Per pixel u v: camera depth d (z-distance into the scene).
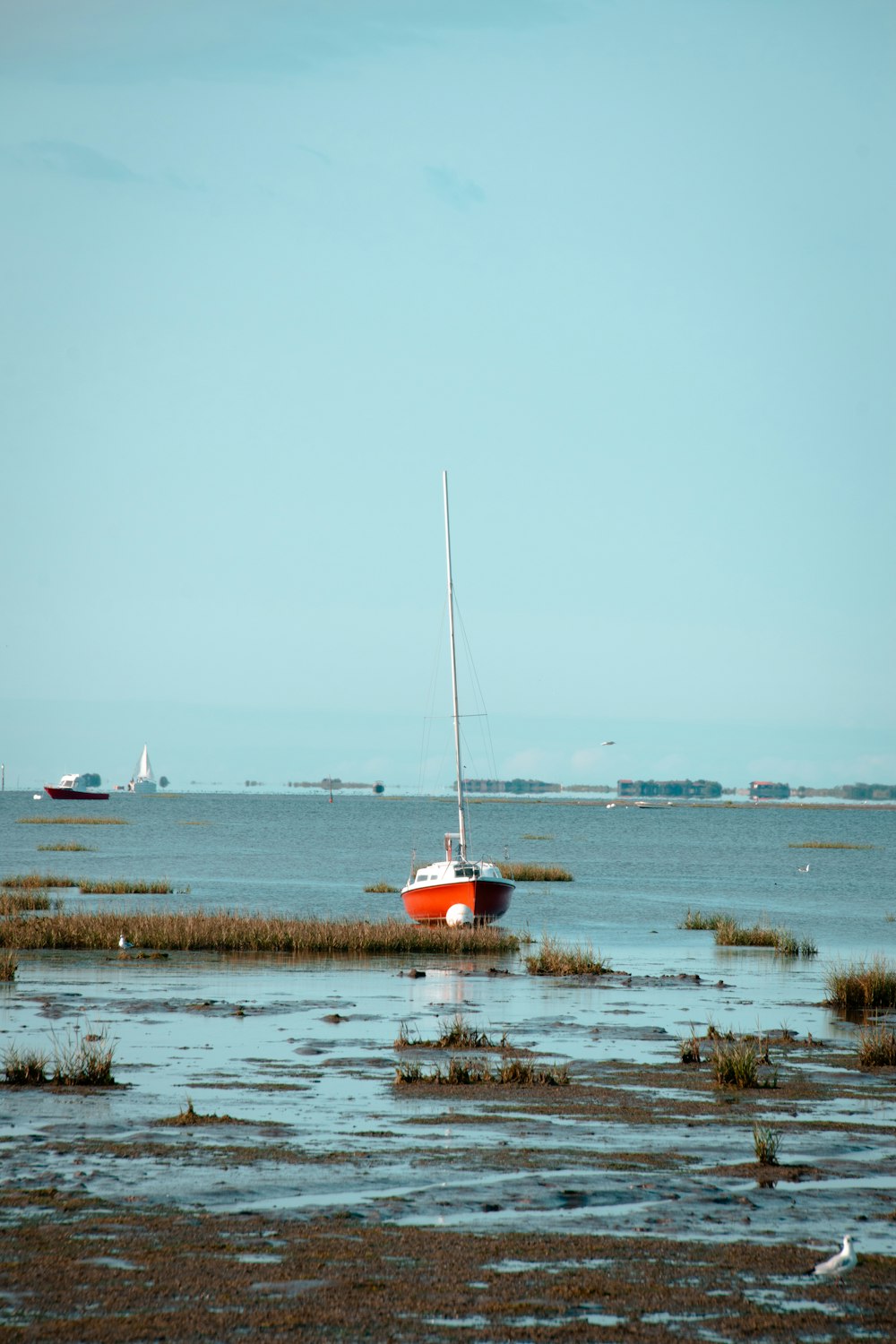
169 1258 31.17
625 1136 44.41
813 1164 41.19
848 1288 30.47
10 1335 26.64
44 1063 52.41
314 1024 67.38
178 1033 63.84
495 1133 44.25
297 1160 40.03
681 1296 29.72
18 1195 35.75
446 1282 30.12
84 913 112.06
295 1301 28.77
